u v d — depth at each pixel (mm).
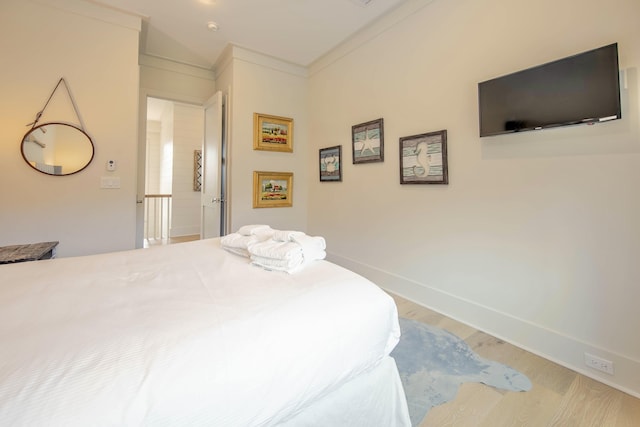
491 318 2064
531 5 1806
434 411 1373
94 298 996
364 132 3062
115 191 2676
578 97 1552
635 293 1475
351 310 1022
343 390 1007
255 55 3506
